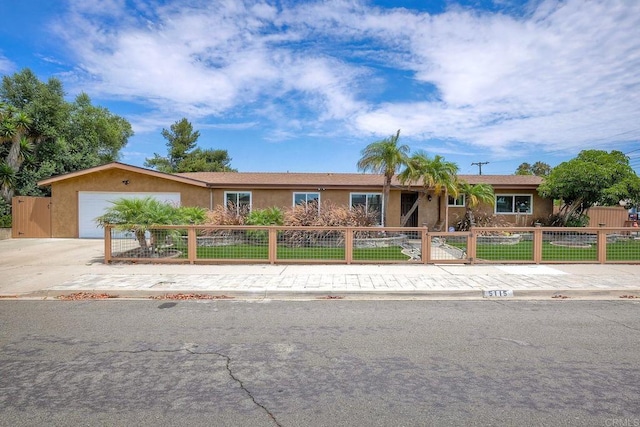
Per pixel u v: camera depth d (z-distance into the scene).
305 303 7.03
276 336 5.16
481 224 18.98
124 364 4.21
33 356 4.43
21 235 17.86
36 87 27.73
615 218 23.81
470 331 5.36
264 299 7.36
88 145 30.08
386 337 5.12
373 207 19.66
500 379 3.84
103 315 6.16
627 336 5.16
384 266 10.22
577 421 3.09
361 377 3.89
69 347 4.72
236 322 5.80
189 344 4.84
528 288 7.79
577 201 18.31
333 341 4.96
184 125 53.53
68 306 6.76
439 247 10.65
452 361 4.30
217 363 4.25
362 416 3.16
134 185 18.34
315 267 10.06
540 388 3.65
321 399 3.45
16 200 17.80
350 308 6.66
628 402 3.39
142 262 10.62
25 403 3.36
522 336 5.15
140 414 3.19
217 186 18.69
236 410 3.26
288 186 18.86
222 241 11.12
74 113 30.33
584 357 4.41
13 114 24.48
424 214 20.45
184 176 19.73
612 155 19.11
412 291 7.65
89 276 8.92
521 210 20.25
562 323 5.76
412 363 4.25
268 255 10.53
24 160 24.72
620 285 8.08
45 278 8.70
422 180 18.58
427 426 3.02
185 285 8.02
